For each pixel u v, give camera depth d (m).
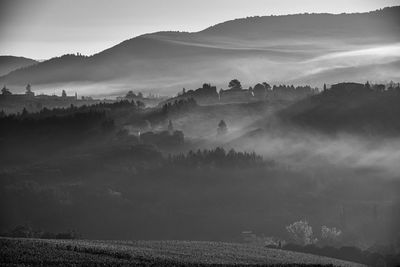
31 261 187.12
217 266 198.75
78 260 193.25
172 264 197.12
